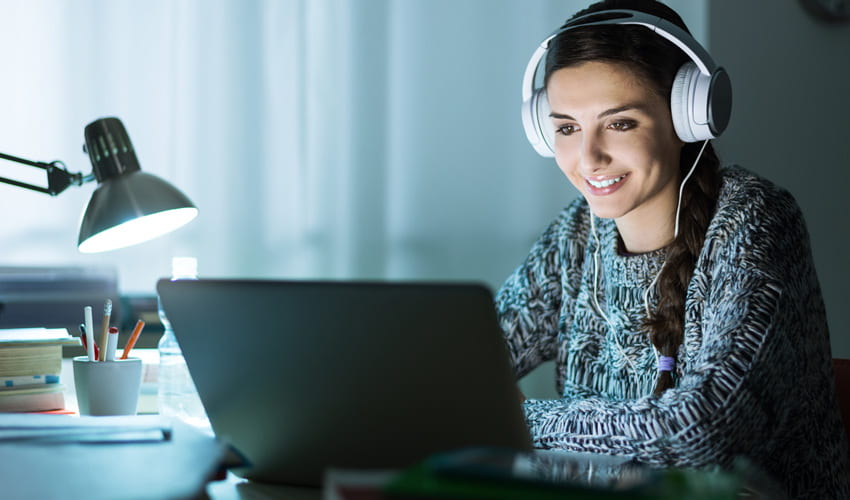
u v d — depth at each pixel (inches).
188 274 58.4
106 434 35.0
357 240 125.2
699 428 40.9
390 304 31.3
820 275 143.4
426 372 31.6
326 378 33.3
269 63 120.7
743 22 136.6
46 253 108.1
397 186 127.3
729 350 43.2
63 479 27.3
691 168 53.7
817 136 143.5
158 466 29.2
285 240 121.6
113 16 112.5
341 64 124.9
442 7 128.6
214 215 118.0
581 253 61.2
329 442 34.5
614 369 56.5
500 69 130.4
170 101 115.7
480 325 30.4
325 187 123.9
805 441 48.8
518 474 22.7
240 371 35.2
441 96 128.6
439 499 21.5
